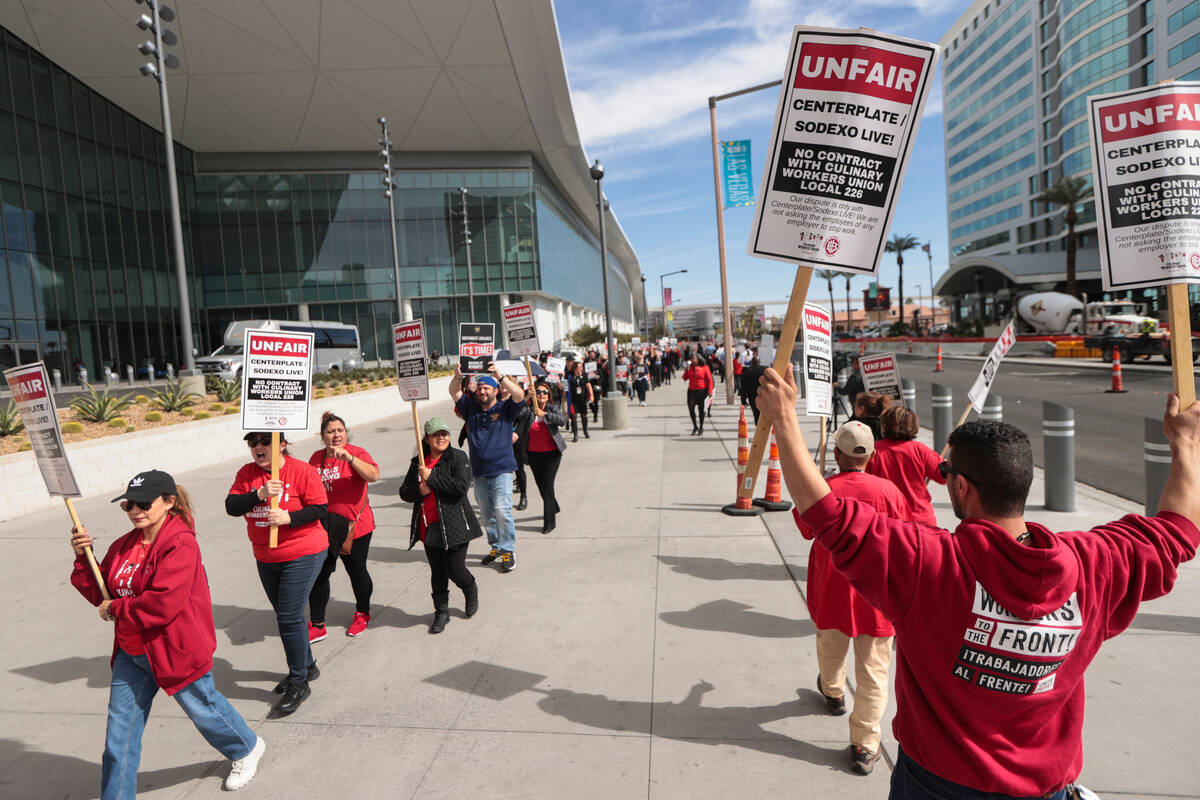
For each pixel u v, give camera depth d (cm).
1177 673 388
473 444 627
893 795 166
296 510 394
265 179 4728
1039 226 8056
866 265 220
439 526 489
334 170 4825
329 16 3522
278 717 383
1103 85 6334
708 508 812
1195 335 2903
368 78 4062
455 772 327
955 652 149
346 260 4816
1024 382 2442
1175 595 495
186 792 321
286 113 4288
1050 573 140
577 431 1545
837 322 16075
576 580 585
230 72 3838
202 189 4653
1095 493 813
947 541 152
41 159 3306
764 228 225
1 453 1049
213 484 1119
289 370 423
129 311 3856
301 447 1576
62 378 3322
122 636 298
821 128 219
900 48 213
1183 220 200
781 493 882
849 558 155
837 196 219
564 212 6556
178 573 289
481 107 4431
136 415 1523
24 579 652
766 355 1773
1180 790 289
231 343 3072
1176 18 5266
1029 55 8019
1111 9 6119
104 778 292
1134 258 205
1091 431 1291
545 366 1658
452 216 4950
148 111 3988
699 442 1359
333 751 349
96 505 984
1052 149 7650
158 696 423
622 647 454
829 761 325
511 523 620
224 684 425
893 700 387
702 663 427
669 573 590
